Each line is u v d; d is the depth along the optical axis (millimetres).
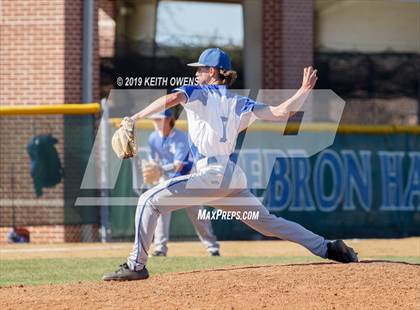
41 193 48406
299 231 25969
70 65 51688
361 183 51000
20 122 48469
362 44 71250
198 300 22172
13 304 22531
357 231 50750
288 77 57000
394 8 70750
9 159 48594
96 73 52625
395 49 71875
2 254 41000
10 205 48562
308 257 38000
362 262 26219
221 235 48625
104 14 73750
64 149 48188
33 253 41344
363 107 74312
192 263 34812
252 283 23531
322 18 70125
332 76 71688
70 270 33812
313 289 22906
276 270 24922
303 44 57344
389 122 75188
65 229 48125
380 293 22594
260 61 63031
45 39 51781
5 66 52125
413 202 52094
